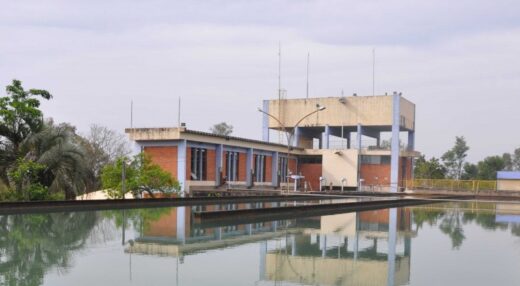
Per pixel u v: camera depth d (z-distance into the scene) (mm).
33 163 26922
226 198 36156
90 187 29828
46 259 10406
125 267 9609
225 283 8367
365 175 61500
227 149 48594
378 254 12016
